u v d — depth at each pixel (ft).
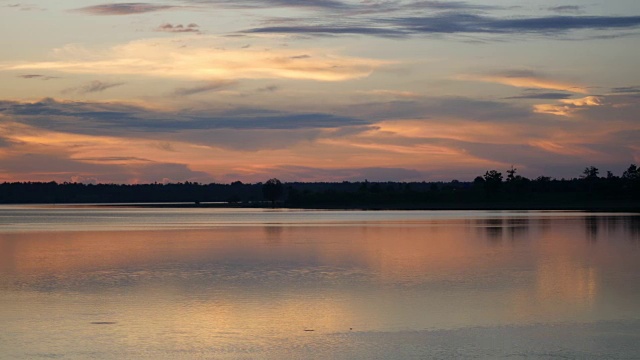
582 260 186.39
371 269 168.25
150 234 318.24
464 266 173.88
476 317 108.68
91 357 87.86
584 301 121.80
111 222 467.52
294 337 97.04
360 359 86.79
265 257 199.31
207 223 438.40
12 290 136.67
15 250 229.66
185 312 113.29
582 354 88.07
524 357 87.04
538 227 344.08
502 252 210.79
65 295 130.31
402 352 89.51
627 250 214.90
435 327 102.27
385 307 116.67
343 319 107.76
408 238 275.80
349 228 359.05
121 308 116.88
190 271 166.09
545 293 130.41
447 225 379.76
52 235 315.37
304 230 342.03
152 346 92.63
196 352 90.07
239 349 91.30
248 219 506.07
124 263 185.16
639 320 106.11
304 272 162.91
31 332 99.81
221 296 128.16
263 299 124.67
